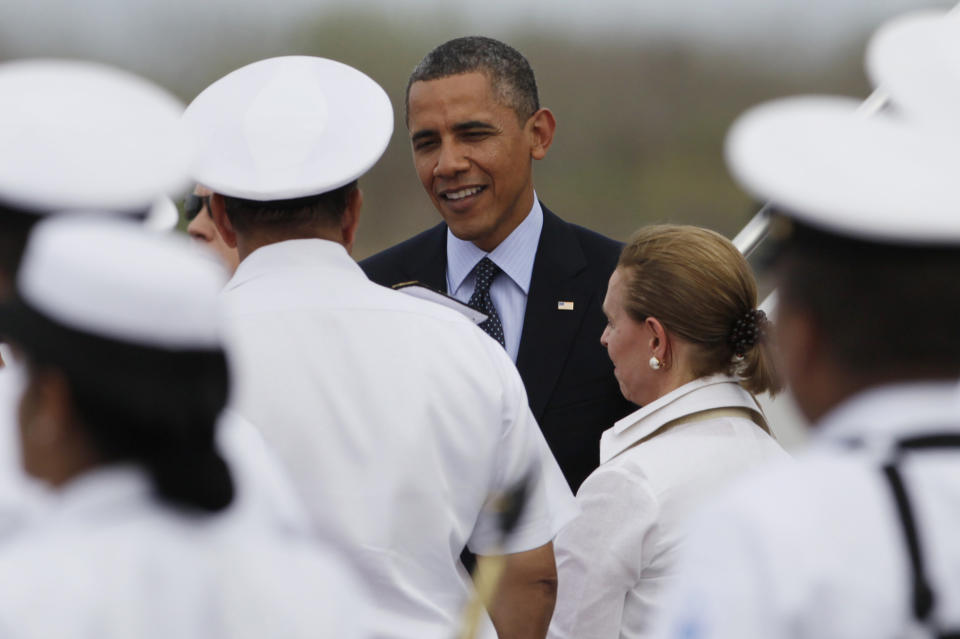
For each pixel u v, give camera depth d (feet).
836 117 21.35
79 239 20.20
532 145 47.42
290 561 21.56
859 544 19.67
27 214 23.99
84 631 19.45
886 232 19.99
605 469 36.04
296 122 34.17
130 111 25.39
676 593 20.99
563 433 45.47
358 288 32.96
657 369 37.24
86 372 19.92
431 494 31.91
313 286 32.63
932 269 20.21
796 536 19.83
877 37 22.33
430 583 32.22
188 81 274.16
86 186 24.26
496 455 33.27
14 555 20.16
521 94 46.42
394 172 219.61
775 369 36.73
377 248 216.33
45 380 20.16
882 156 20.57
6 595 19.52
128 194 24.58
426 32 272.31
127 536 20.17
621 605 35.09
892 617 19.34
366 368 31.91
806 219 20.72
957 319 20.27
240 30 273.13
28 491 21.36
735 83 297.53
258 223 33.37
